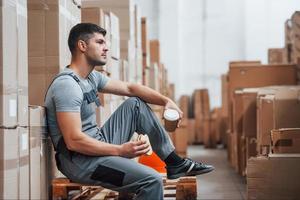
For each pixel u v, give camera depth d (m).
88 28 2.97
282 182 3.47
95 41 2.96
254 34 11.62
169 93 10.52
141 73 6.38
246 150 5.44
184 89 12.13
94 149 2.75
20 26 2.70
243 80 6.31
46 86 3.26
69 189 2.99
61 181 2.95
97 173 2.77
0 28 2.48
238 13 11.95
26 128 2.71
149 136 3.14
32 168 2.77
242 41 11.93
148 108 3.18
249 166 3.52
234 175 6.30
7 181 2.49
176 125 3.18
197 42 12.09
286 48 6.75
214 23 12.05
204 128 10.80
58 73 3.22
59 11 3.26
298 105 4.25
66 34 3.43
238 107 5.94
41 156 2.90
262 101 4.43
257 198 3.50
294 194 3.46
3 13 2.49
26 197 2.70
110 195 3.50
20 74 2.67
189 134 11.44
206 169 3.09
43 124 2.91
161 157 3.11
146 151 2.79
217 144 10.90
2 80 2.48
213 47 12.05
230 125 7.11
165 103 3.21
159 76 8.11
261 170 3.50
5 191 2.48
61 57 3.29
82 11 4.04
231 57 11.98
